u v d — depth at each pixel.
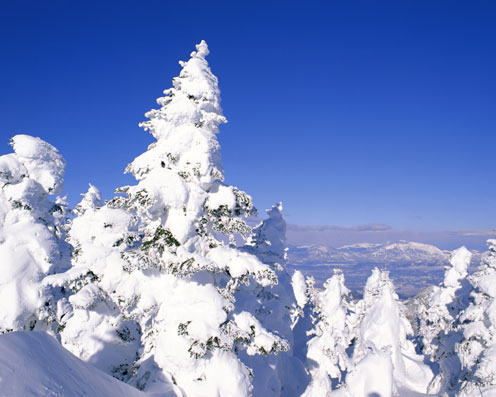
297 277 36.00
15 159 14.55
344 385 25.58
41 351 6.04
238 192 13.82
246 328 14.03
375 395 25.72
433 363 44.38
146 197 12.53
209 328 12.68
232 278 14.03
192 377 12.77
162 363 13.18
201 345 12.32
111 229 17.94
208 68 14.98
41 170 15.02
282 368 24.78
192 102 14.34
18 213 14.25
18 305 12.90
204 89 14.30
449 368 34.28
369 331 40.66
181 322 12.92
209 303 13.16
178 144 13.83
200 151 13.62
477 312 26.78
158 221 13.90
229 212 13.52
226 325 13.20
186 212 13.42
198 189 13.60
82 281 14.85
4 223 13.91
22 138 14.83
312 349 27.45
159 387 12.34
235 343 14.28
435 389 36.03
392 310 40.59
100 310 17.03
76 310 16.72
